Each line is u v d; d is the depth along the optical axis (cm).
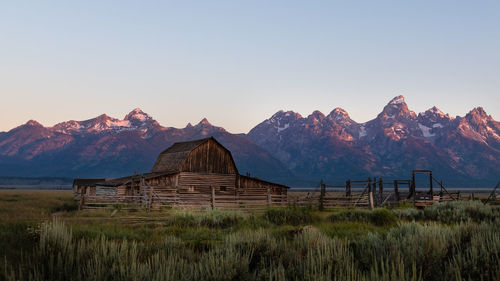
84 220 1841
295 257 736
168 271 557
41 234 861
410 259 660
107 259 681
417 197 3256
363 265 703
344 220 1845
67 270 648
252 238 855
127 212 2380
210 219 1719
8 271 657
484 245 704
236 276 627
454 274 591
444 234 797
